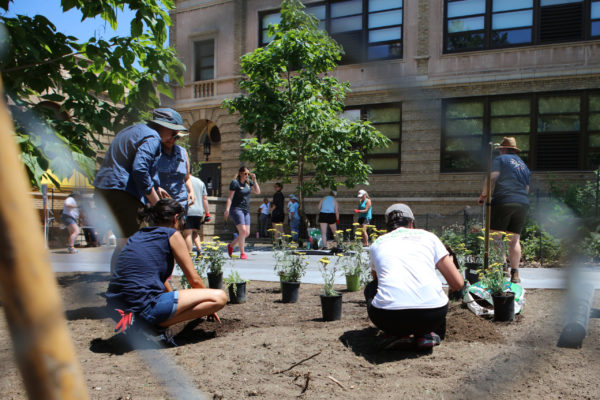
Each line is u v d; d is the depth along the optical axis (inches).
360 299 190.5
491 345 116.3
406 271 122.0
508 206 166.4
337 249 352.8
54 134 61.0
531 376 81.4
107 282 134.7
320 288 217.2
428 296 117.0
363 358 110.3
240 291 180.7
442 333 127.2
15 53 85.7
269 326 142.7
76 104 73.4
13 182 7.2
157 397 81.1
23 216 7.2
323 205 393.4
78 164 59.5
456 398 68.3
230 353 111.7
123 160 129.3
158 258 125.8
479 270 158.6
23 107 59.9
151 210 132.3
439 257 126.9
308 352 113.8
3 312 7.2
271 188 524.1
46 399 7.5
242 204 302.5
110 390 85.2
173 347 118.9
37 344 7.4
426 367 102.0
